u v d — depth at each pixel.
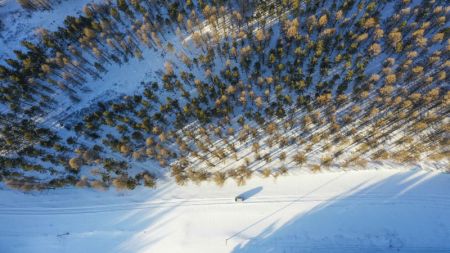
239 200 58.31
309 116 60.47
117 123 64.88
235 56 69.44
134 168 63.09
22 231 60.34
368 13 68.00
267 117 64.00
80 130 65.31
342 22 68.94
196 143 61.78
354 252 53.53
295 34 65.44
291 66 64.06
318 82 64.88
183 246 56.84
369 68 67.12
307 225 55.94
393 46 64.69
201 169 61.94
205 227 57.94
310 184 58.53
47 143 62.34
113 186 61.91
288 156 61.00
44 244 59.19
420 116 60.34
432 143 58.22
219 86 62.53
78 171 62.53
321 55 66.81
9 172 60.19
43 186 60.97
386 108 61.19
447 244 52.62
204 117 60.31
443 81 62.31
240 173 59.50
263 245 55.50
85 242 58.75
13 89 66.75
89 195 61.91
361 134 60.53
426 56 65.31
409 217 54.75
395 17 65.94
